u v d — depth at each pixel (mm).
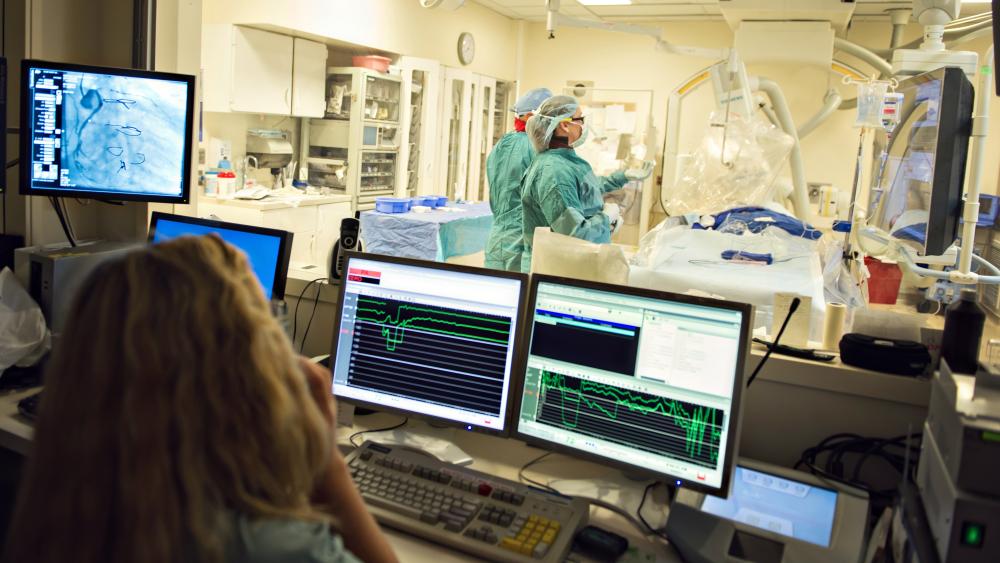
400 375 1623
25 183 2111
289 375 734
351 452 1543
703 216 2582
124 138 2178
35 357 1906
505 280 1528
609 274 1843
